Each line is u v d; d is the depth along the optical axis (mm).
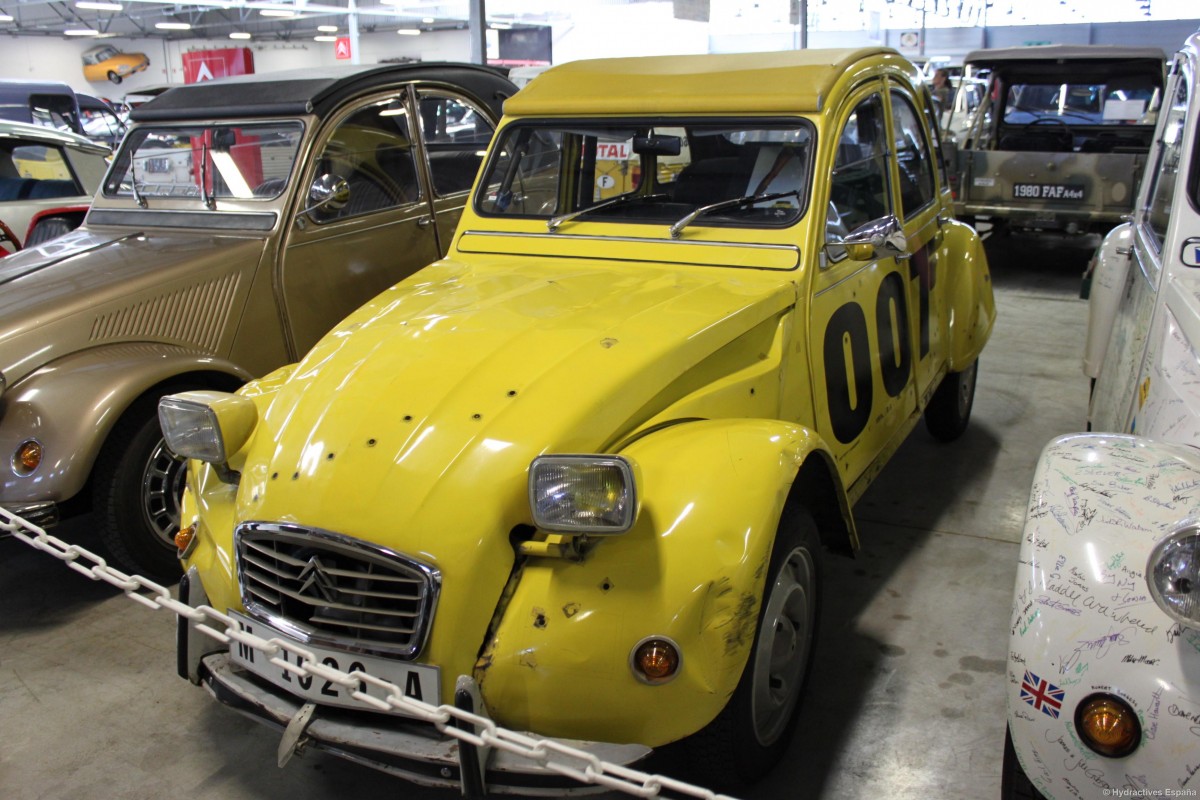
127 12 26094
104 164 7277
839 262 3117
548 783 1931
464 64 5098
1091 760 1646
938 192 4309
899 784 2486
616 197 3301
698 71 3336
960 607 3332
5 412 3283
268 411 2455
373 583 2066
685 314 2598
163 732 2828
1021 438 4910
